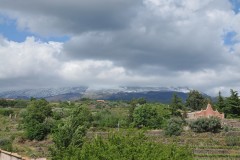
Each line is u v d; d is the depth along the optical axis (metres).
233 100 143.62
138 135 29.58
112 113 146.25
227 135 101.69
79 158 29.06
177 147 29.72
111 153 27.61
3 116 148.38
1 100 185.88
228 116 141.00
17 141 105.19
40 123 108.75
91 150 28.80
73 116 54.06
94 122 121.44
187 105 178.25
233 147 91.00
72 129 50.91
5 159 49.03
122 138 29.02
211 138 98.62
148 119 120.25
